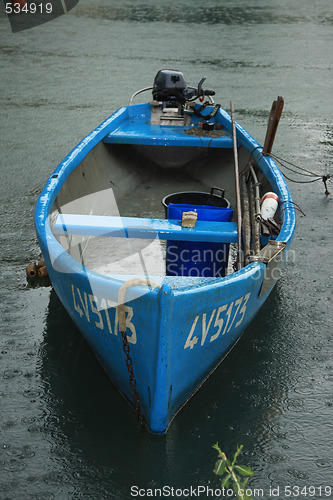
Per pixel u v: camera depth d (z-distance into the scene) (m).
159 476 3.40
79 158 5.85
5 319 4.75
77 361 4.31
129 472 3.42
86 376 4.17
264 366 4.31
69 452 3.53
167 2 21.97
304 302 5.11
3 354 4.35
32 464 3.45
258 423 3.79
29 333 4.59
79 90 11.48
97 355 4.14
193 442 3.64
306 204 7.05
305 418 3.84
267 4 22.55
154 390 3.43
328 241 6.18
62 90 11.48
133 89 11.58
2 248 5.81
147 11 20.23
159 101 7.88
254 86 12.04
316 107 10.84
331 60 14.52
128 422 3.78
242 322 4.06
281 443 3.64
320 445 3.63
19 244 5.89
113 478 3.38
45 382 4.09
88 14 19.31
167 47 15.30
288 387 4.11
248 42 16.22
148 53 14.59
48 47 15.10
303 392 4.07
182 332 3.39
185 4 21.77
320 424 3.79
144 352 3.41
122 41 15.93
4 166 7.85
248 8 21.50
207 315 3.50
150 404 3.52
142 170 7.36
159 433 3.64
